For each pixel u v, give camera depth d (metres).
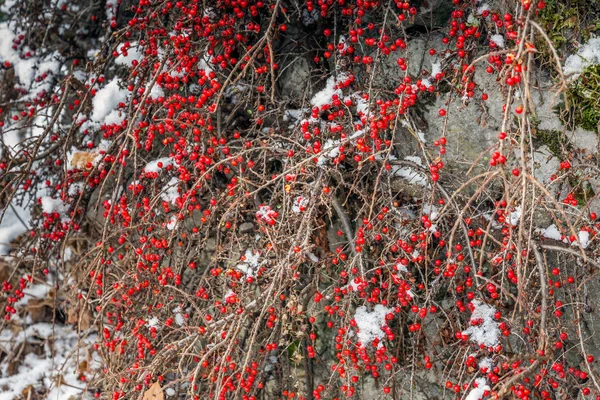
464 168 2.95
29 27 4.08
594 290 2.65
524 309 2.41
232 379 2.89
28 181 3.54
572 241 2.46
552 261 2.73
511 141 2.33
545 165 2.76
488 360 2.42
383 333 2.56
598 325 2.67
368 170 2.89
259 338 3.04
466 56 2.80
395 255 2.79
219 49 3.24
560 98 2.71
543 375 2.31
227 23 3.00
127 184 3.62
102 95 3.43
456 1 2.81
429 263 2.84
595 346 2.70
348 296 2.62
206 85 3.19
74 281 3.85
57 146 3.62
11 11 4.27
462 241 2.81
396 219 2.71
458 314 2.61
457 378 2.59
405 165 2.93
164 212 3.26
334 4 3.03
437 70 2.87
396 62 3.09
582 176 2.68
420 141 2.76
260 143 2.88
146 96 2.95
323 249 3.14
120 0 3.79
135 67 3.15
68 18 4.14
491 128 2.85
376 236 2.70
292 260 2.69
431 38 3.04
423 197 2.70
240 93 3.21
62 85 3.72
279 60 3.40
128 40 3.60
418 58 3.05
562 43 2.69
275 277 2.58
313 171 2.81
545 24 2.67
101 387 3.66
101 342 3.11
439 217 2.59
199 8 3.04
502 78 2.42
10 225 4.19
